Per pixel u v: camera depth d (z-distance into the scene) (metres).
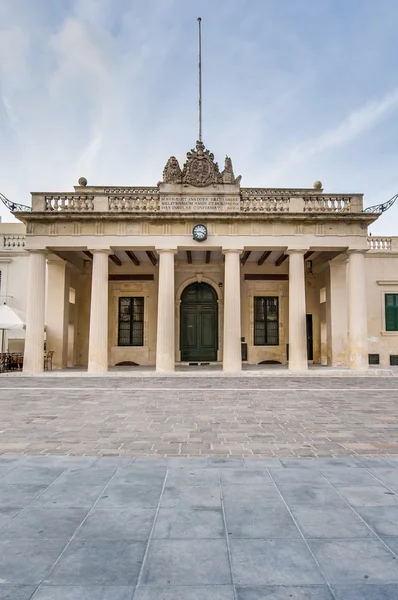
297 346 17.86
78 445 6.43
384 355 22.70
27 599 2.58
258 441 6.69
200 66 20.42
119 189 21.97
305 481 4.70
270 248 18.36
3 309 18.47
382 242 23.12
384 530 3.51
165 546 3.24
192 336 23.02
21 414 8.98
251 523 3.63
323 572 2.89
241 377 16.69
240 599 2.59
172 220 17.89
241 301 23.22
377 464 5.35
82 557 3.08
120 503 4.07
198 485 4.57
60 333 20.31
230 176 18.25
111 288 23.19
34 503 4.08
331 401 10.75
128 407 9.86
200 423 8.07
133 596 2.62
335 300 20.67
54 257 19.70
